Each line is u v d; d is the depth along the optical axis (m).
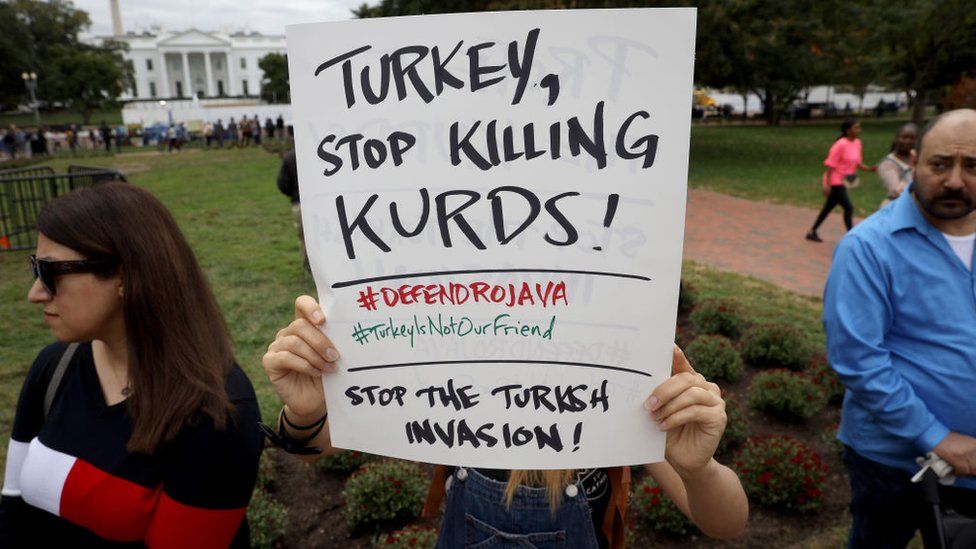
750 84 23.06
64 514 1.44
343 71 1.20
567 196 1.17
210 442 1.41
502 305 1.23
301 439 1.46
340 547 3.19
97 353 1.55
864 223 2.09
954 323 1.93
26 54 59.25
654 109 1.13
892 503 2.12
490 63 1.15
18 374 5.08
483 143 1.18
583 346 1.22
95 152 32.19
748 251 9.17
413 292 1.25
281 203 13.91
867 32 25.47
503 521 1.40
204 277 1.57
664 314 1.19
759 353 5.16
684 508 1.46
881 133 32.72
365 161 1.22
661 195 1.15
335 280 1.28
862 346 1.99
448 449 1.30
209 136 34.44
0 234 9.91
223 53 99.88
